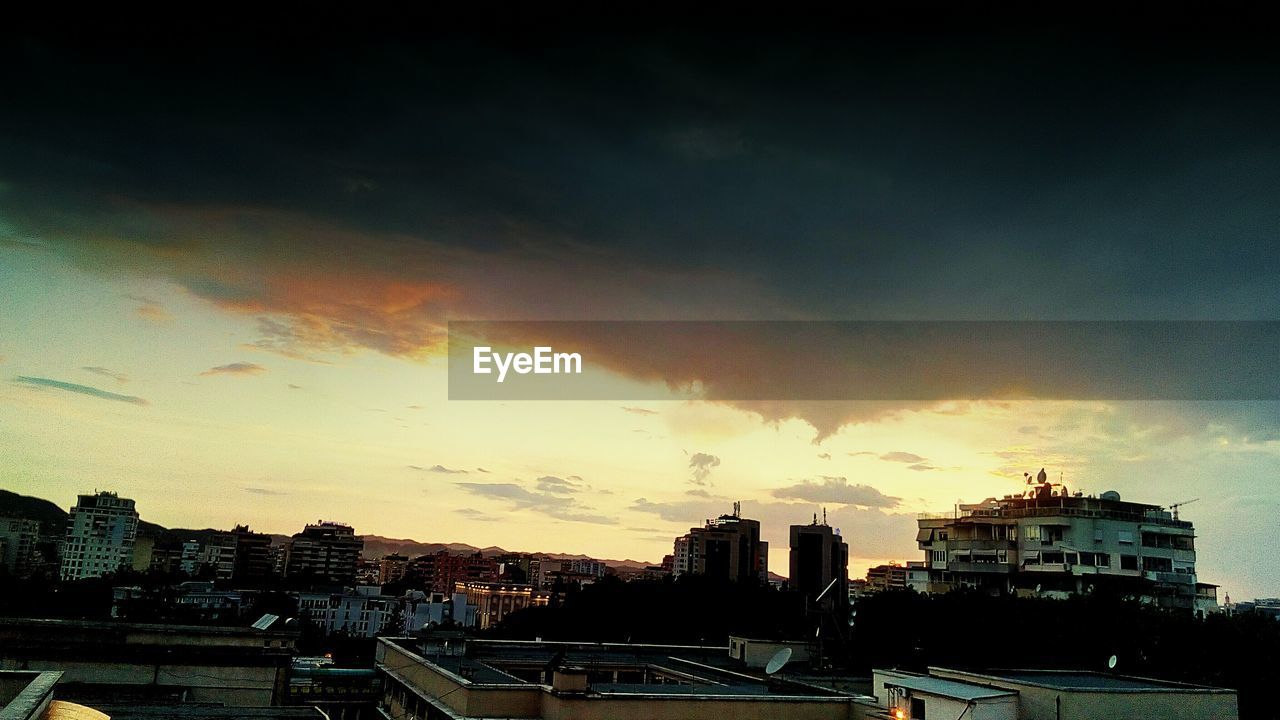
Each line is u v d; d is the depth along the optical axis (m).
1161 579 82.56
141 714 27.64
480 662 44.22
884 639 61.78
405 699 39.88
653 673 45.75
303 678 51.41
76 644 35.56
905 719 31.66
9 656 34.09
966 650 58.47
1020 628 58.09
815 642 59.31
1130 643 55.88
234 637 38.62
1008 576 85.00
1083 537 81.94
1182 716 30.86
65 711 18.30
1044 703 30.39
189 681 35.97
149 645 36.22
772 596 92.06
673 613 87.81
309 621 126.69
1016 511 87.31
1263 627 55.56
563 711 30.12
